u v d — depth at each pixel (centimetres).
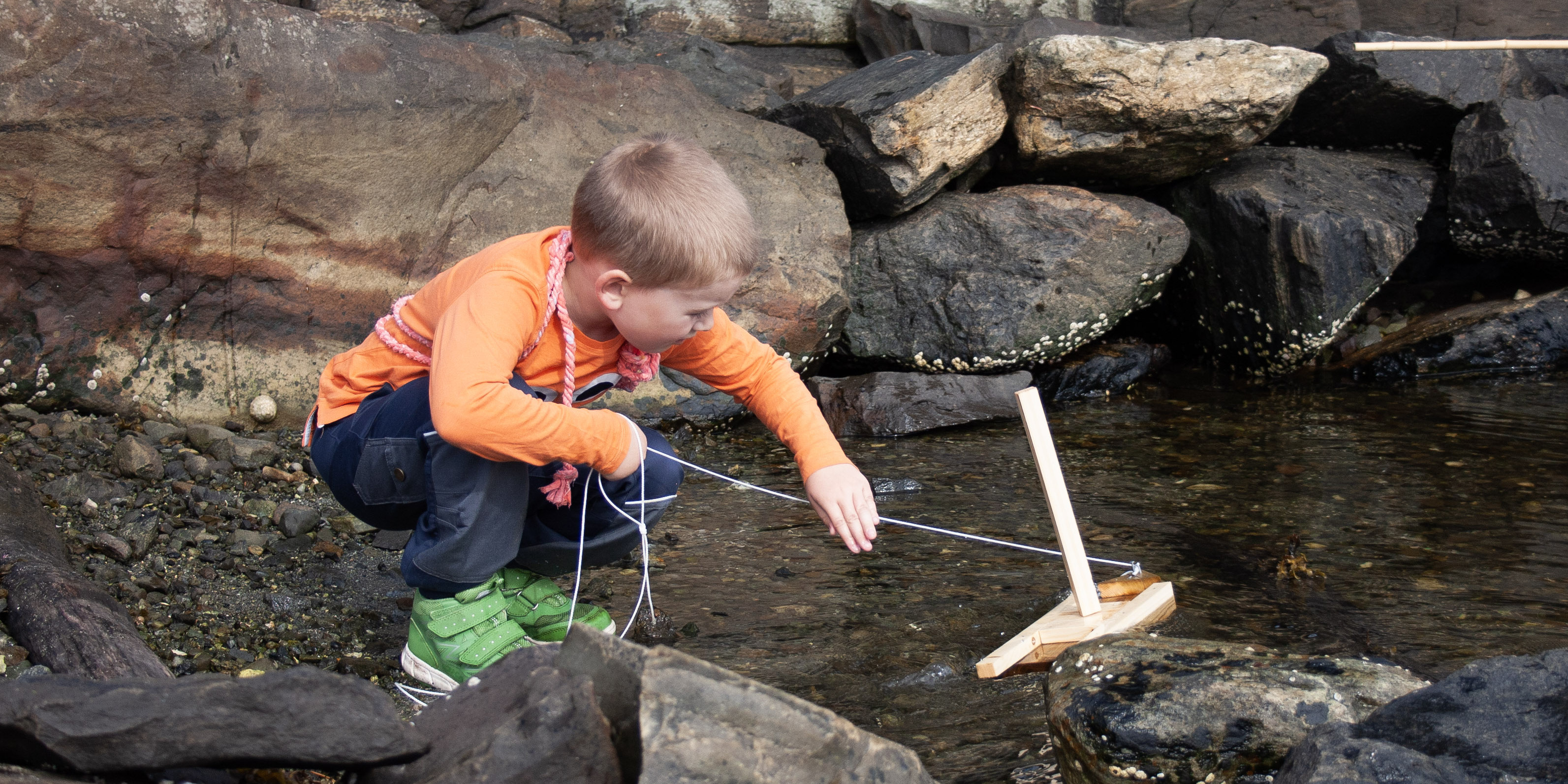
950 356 532
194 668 222
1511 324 571
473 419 191
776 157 515
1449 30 691
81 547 267
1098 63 505
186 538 285
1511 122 564
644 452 214
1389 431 452
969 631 255
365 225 409
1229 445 433
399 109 411
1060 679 201
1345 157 597
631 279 200
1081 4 712
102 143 353
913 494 373
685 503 356
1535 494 361
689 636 251
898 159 517
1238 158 586
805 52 695
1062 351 538
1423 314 609
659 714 136
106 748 135
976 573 294
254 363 393
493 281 204
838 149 537
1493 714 159
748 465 409
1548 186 556
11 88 337
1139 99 511
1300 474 390
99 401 367
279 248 394
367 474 218
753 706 139
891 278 539
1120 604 257
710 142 502
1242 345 575
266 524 304
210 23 369
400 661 234
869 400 475
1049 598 276
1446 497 360
